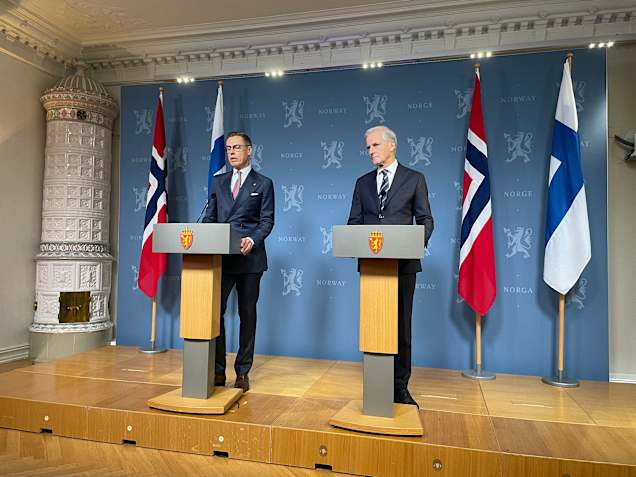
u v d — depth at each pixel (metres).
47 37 4.28
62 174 4.24
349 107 3.99
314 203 4.02
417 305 3.76
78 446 2.38
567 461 1.93
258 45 4.27
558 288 3.24
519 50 3.63
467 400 2.78
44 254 4.19
